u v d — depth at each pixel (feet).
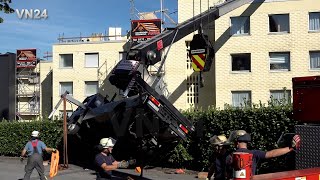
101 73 124.26
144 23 117.39
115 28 137.90
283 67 96.53
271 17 97.35
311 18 95.20
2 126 76.48
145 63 49.01
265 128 47.01
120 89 46.06
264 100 96.48
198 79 106.73
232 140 20.44
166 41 58.54
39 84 146.82
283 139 19.93
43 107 144.87
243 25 98.58
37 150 42.22
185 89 107.45
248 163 14.65
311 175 16.38
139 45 50.14
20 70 150.30
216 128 50.57
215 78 100.22
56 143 65.72
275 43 96.43
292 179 15.84
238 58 99.09
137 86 44.86
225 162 20.80
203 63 59.57
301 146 18.58
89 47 126.21
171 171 52.90
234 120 49.26
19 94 149.07
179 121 46.26
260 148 47.09
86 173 52.85
